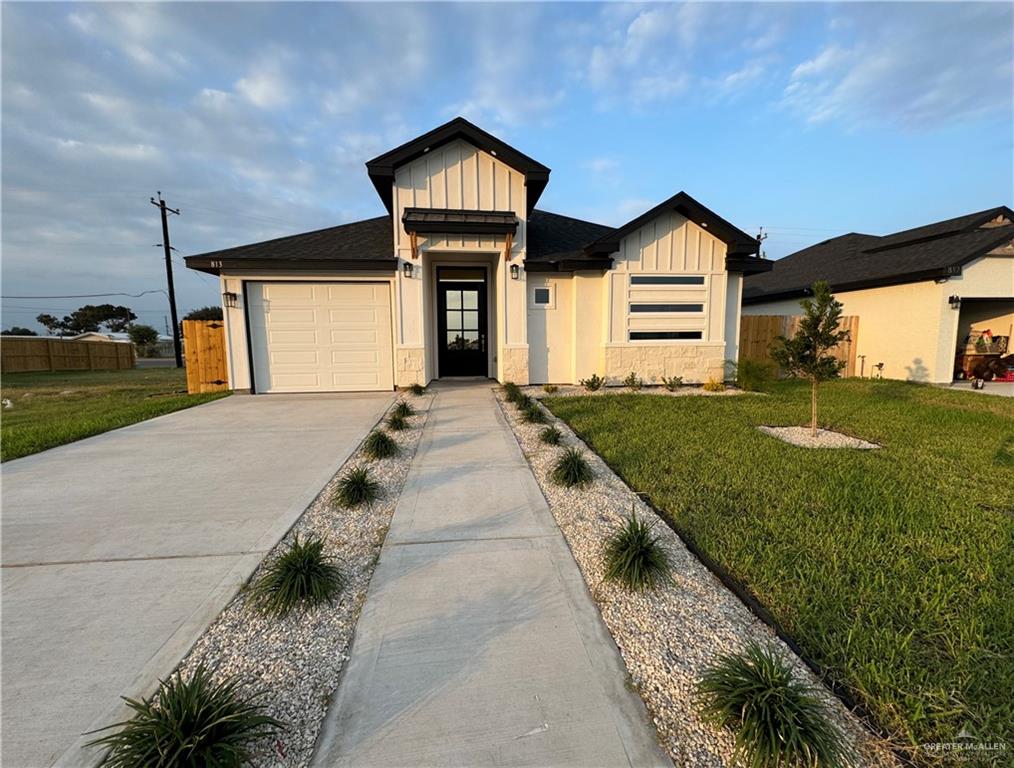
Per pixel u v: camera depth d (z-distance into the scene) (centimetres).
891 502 358
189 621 222
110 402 954
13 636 211
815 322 600
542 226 1183
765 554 280
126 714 168
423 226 859
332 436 585
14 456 500
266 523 332
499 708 171
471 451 509
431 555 287
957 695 175
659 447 513
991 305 1216
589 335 991
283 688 181
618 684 183
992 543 293
